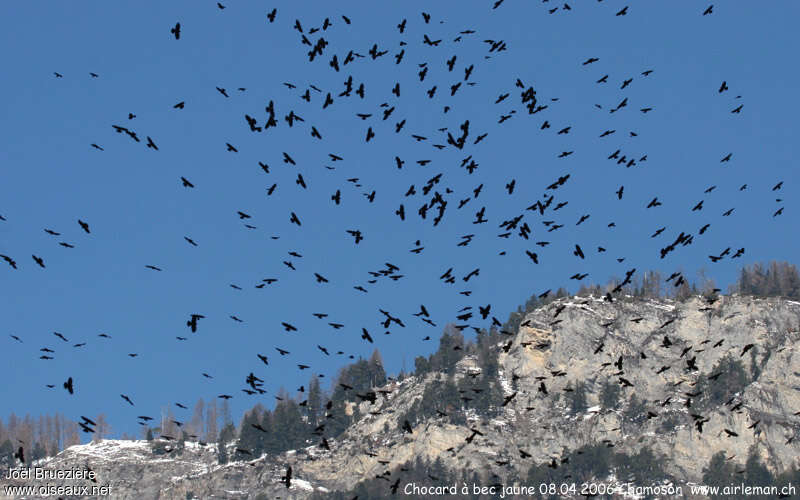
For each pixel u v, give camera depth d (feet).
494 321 274.16
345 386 256.11
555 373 280.51
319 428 275.59
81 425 258.57
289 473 200.85
